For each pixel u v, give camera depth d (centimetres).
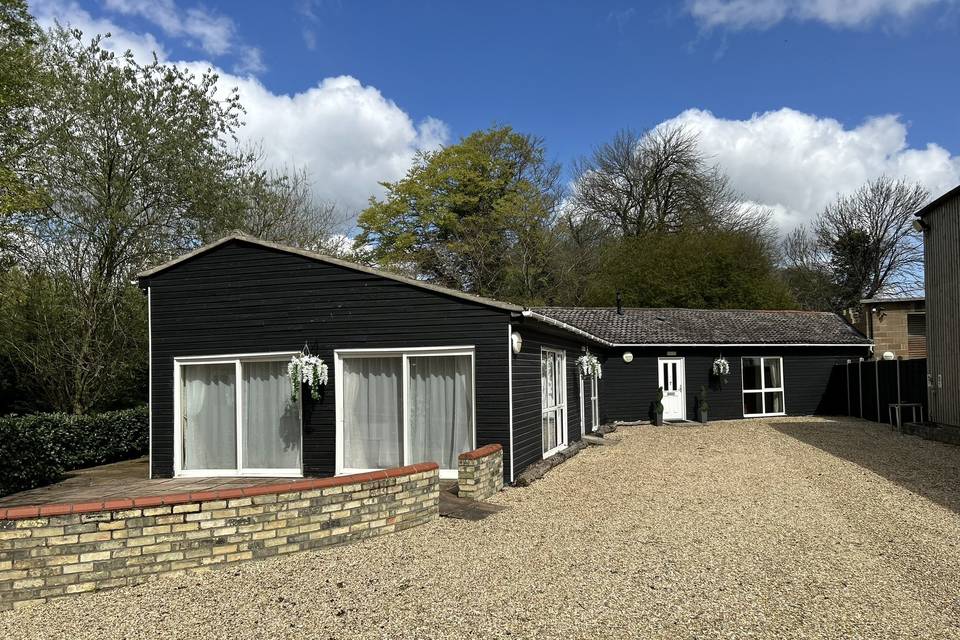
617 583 547
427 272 3347
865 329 2512
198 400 1128
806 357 2205
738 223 3719
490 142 3450
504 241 3269
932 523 739
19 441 1046
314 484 657
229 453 1112
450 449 1015
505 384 981
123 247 1680
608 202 3753
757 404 2178
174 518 589
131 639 461
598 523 755
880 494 897
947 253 1458
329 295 1062
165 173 1716
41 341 1611
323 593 537
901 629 451
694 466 1169
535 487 977
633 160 3709
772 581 549
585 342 1587
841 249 3938
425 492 757
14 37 1388
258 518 625
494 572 580
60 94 1591
